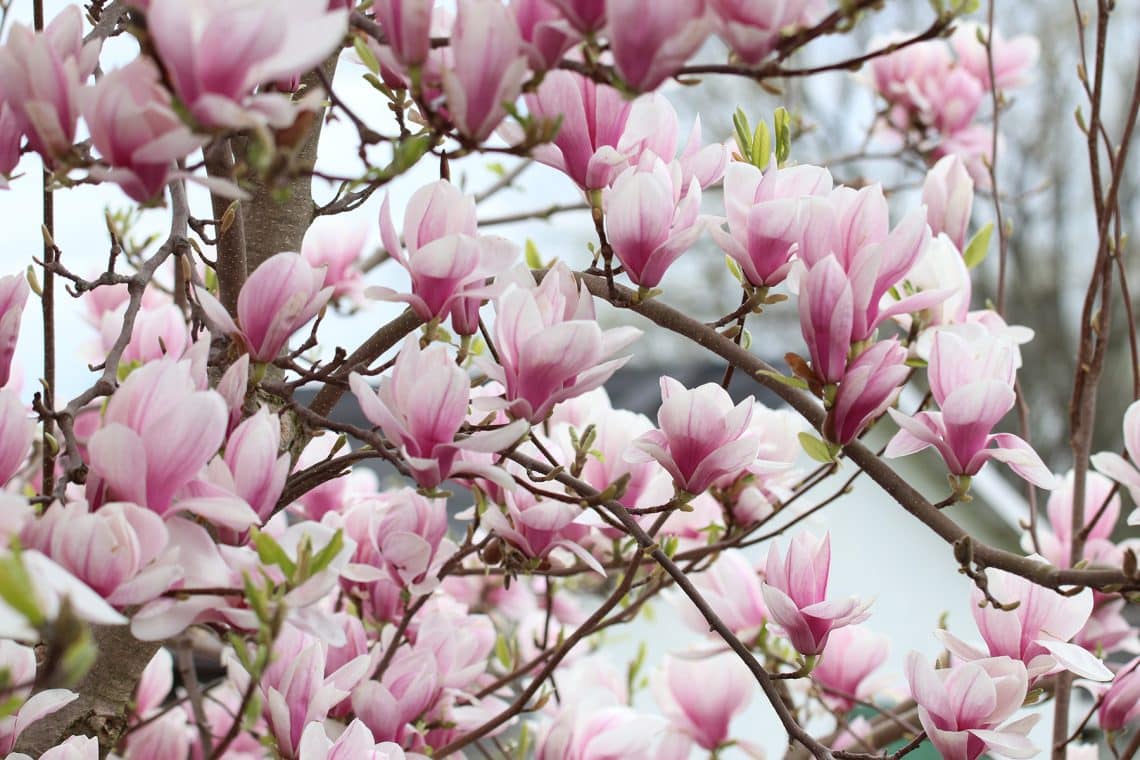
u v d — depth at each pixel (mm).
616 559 2273
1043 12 12055
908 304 1801
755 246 1846
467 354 1859
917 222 1775
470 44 1589
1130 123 2178
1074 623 1853
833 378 1774
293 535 1650
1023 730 1802
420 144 1613
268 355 1778
